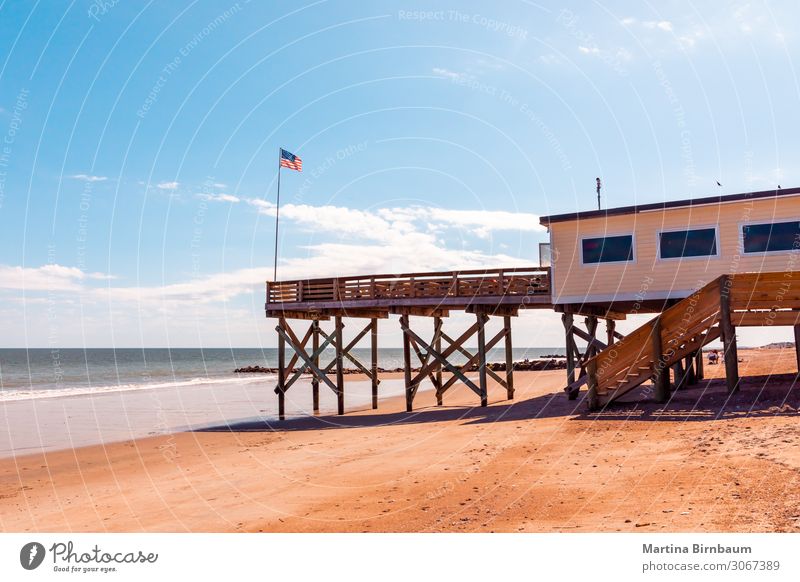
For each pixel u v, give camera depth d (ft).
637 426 46.68
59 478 51.39
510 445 45.34
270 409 101.09
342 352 85.61
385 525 29.43
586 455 39.29
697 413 48.96
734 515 24.56
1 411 104.01
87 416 95.40
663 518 25.52
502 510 29.81
